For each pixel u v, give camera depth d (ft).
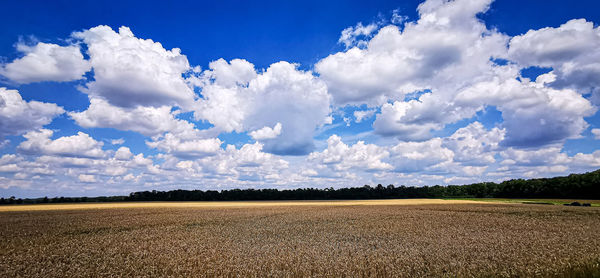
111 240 70.03
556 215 126.82
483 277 36.24
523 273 37.19
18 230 89.25
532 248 53.88
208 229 89.66
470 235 74.08
